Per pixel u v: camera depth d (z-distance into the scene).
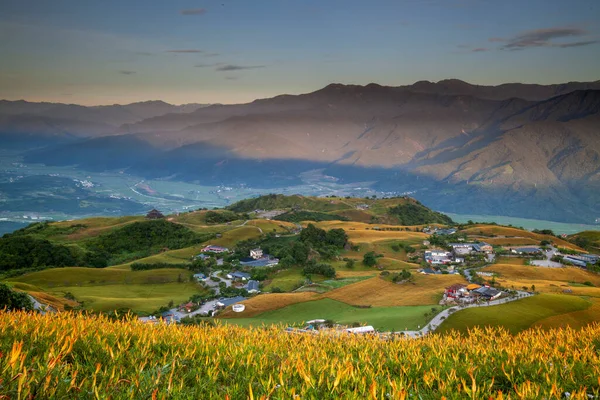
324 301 82.94
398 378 10.98
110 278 110.75
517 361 13.48
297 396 8.45
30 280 104.44
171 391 8.84
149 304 87.88
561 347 16.12
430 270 112.38
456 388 10.46
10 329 11.77
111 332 12.94
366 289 90.06
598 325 20.39
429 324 57.78
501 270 109.44
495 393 9.84
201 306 88.44
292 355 12.16
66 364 9.31
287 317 76.06
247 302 83.94
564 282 101.25
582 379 12.02
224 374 10.47
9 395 7.63
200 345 12.77
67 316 14.56
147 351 11.53
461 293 79.81
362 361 12.78
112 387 8.59
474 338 18.52
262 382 9.45
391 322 61.22
